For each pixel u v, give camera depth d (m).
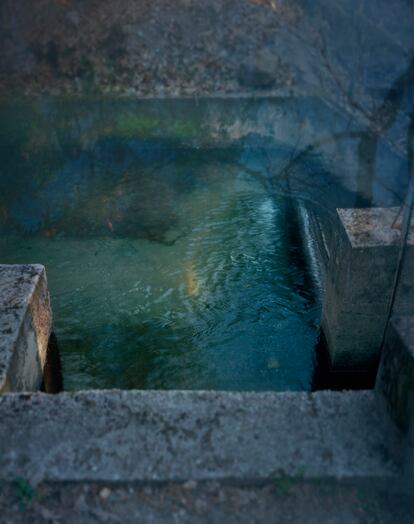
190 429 2.44
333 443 2.38
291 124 4.88
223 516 2.20
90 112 6.35
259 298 4.38
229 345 3.95
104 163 6.01
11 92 6.59
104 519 2.19
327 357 3.71
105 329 4.07
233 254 4.86
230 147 5.74
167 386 3.63
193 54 6.16
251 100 5.50
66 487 2.27
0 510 2.21
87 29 6.56
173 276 4.61
